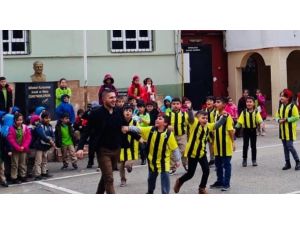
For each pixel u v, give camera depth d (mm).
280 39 22922
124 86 20719
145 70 21031
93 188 11883
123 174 11922
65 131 14289
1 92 15328
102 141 9164
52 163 15281
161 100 20375
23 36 19250
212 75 24766
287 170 13219
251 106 13703
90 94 18859
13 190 11852
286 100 13219
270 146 16922
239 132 19141
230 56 24891
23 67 19219
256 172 13047
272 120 23297
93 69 20266
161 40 21203
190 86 24312
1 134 12328
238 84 24688
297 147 16641
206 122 10367
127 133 9516
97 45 20281
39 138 13047
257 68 26266
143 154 14492
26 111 16266
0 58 17359
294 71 26578
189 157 10398
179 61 21500
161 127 9984
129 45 20812
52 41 19594
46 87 16562
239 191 11031
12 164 12609
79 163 15148
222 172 11352
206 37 24594
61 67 19781
